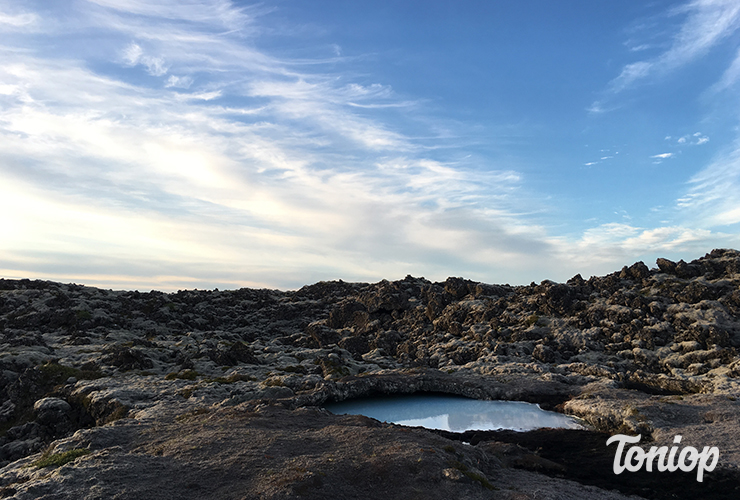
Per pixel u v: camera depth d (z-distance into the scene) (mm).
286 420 49750
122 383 70250
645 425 52031
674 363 84500
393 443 39531
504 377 81688
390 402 72000
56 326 120438
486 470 38312
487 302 131250
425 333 125562
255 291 194875
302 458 35156
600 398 63969
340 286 190625
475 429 57281
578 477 39406
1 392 75312
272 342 128625
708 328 89688
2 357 84562
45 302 136125
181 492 28828
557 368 85688
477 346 103188
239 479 30938
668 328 96250
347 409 67688
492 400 72750
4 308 133625
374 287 174750
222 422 47375
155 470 32281
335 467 33344
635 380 78938
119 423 48125
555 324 109938
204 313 156875
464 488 31406
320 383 72500
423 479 32219
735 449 42969
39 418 62031
